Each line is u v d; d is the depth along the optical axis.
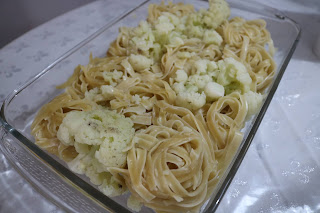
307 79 0.45
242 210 0.32
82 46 0.42
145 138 0.29
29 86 0.36
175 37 0.42
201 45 0.44
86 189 0.25
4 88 0.44
